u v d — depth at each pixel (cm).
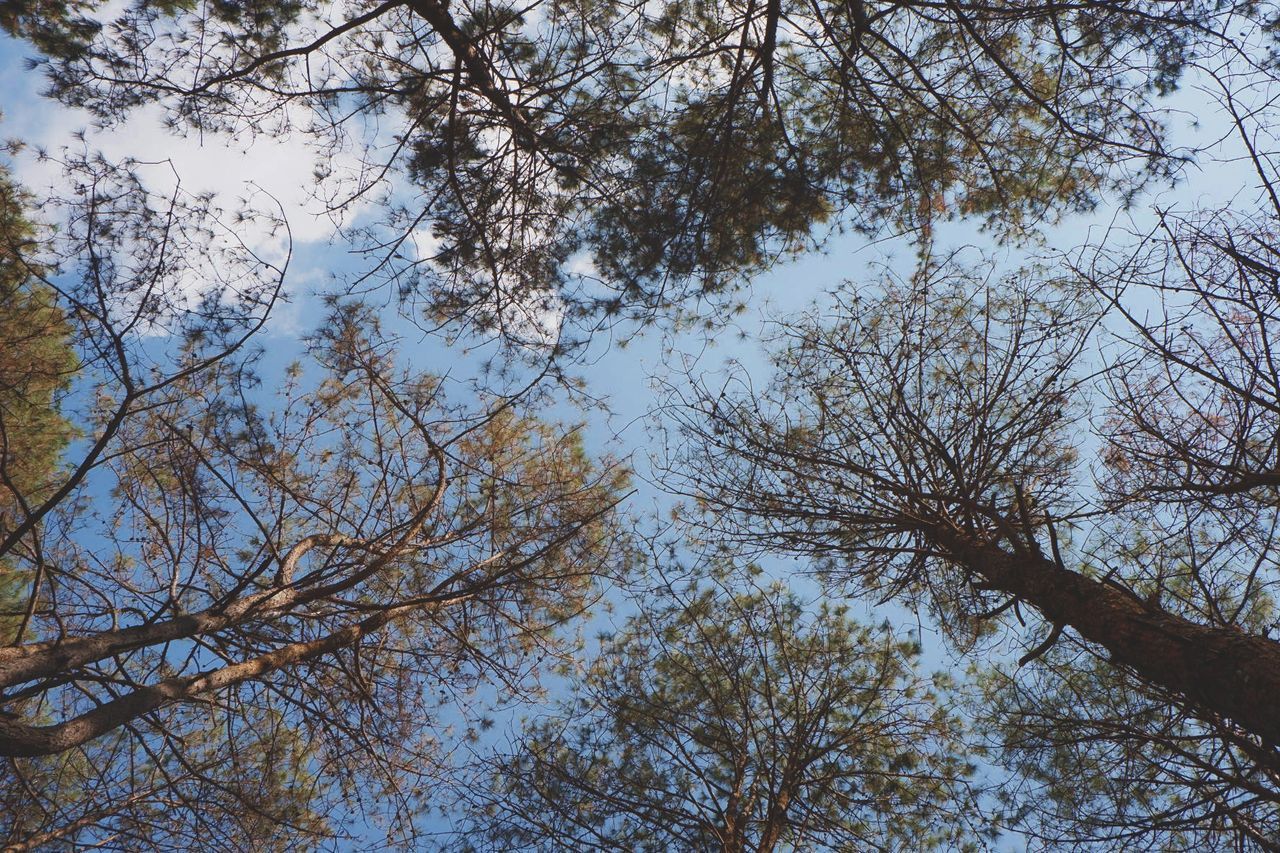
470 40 529
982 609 609
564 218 643
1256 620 531
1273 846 411
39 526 593
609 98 613
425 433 609
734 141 626
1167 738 445
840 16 599
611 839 584
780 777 630
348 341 623
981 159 624
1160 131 560
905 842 631
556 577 634
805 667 720
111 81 550
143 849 529
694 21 629
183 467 530
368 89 547
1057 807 564
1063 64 535
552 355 616
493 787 635
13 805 523
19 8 560
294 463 663
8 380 588
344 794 617
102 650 422
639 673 722
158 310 477
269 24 595
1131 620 399
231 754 585
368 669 638
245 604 505
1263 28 528
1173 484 435
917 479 603
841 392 665
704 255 648
